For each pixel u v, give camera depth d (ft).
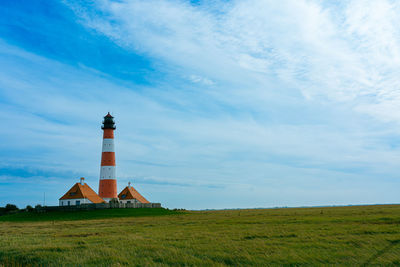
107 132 341.82
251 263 69.00
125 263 70.08
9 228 165.27
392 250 76.38
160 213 291.79
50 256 77.56
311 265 66.03
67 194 330.95
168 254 76.95
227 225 143.64
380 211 220.02
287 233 106.32
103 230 135.95
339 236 97.66
